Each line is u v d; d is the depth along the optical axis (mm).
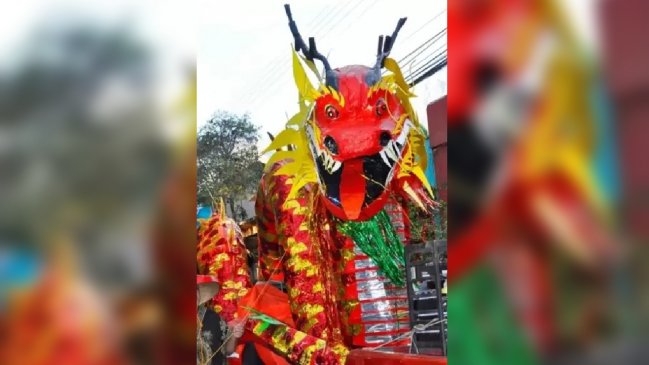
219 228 4488
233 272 4344
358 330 3328
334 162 3211
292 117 3443
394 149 3223
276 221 3635
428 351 2713
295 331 3434
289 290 3486
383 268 3332
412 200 3330
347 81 3254
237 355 3943
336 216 3291
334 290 3414
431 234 3396
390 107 3262
